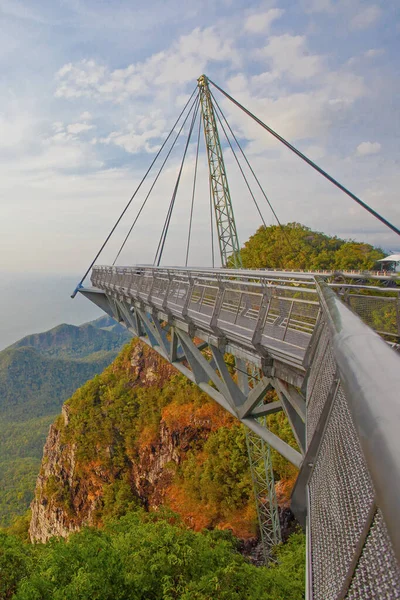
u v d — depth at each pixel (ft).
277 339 29.89
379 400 3.12
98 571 40.88
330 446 8.71
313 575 8.10
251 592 47.96
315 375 18.06
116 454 220.84
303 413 26.84
